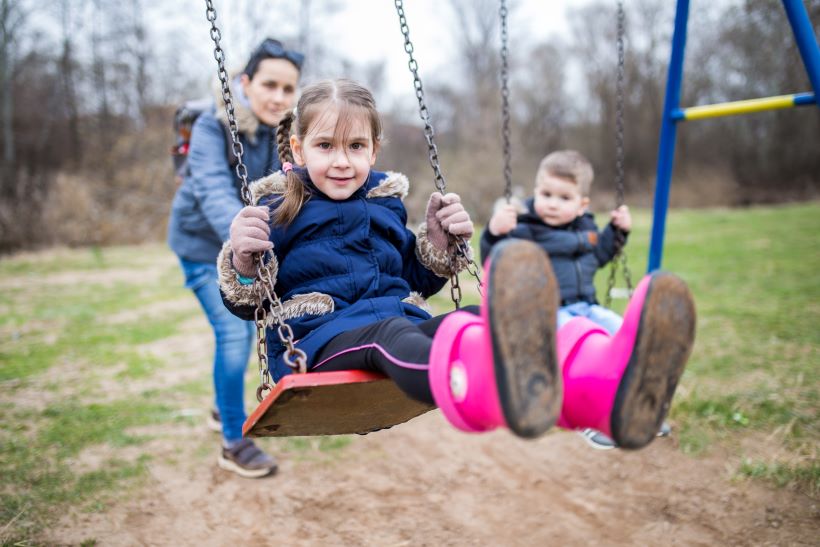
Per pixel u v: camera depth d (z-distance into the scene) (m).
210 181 2.85
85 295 9.07
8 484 3.12
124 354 5.70
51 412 4.16
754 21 22.64
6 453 3.49
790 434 3.42
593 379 1.52
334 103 2.09
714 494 3.00
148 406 4.30
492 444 3.73
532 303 1.34
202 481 3.27
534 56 32.06
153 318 7.38
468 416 1.48
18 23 20.70
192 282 3.11
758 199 26.78
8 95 20.67
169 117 19.23
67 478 3.22
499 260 1.33
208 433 3.88
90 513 2.91
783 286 7.39
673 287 1.44
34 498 2.99
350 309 2.04
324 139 2.10
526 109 31.98
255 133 2.98
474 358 1.46
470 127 27.02
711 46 26.27
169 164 18.23
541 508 3.01
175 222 3.10
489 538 2.77
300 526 2.86
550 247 3.43
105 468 3.36
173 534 2.79
